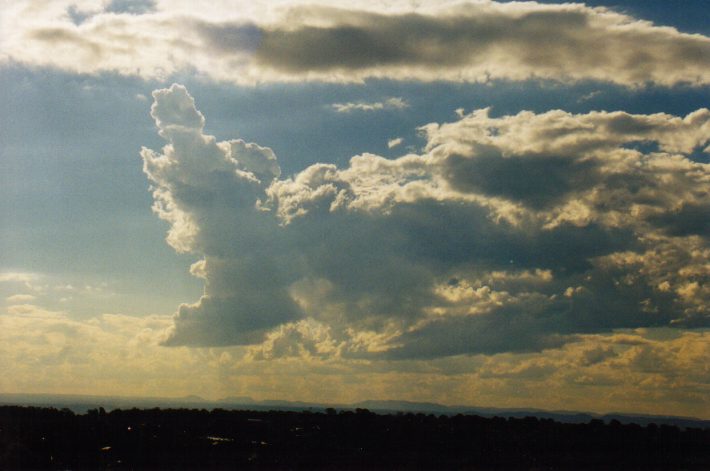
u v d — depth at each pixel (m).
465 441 144.25
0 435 128.00
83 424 136.75
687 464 139.00
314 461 130.12
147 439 133.62
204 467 123.94
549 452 142.25
